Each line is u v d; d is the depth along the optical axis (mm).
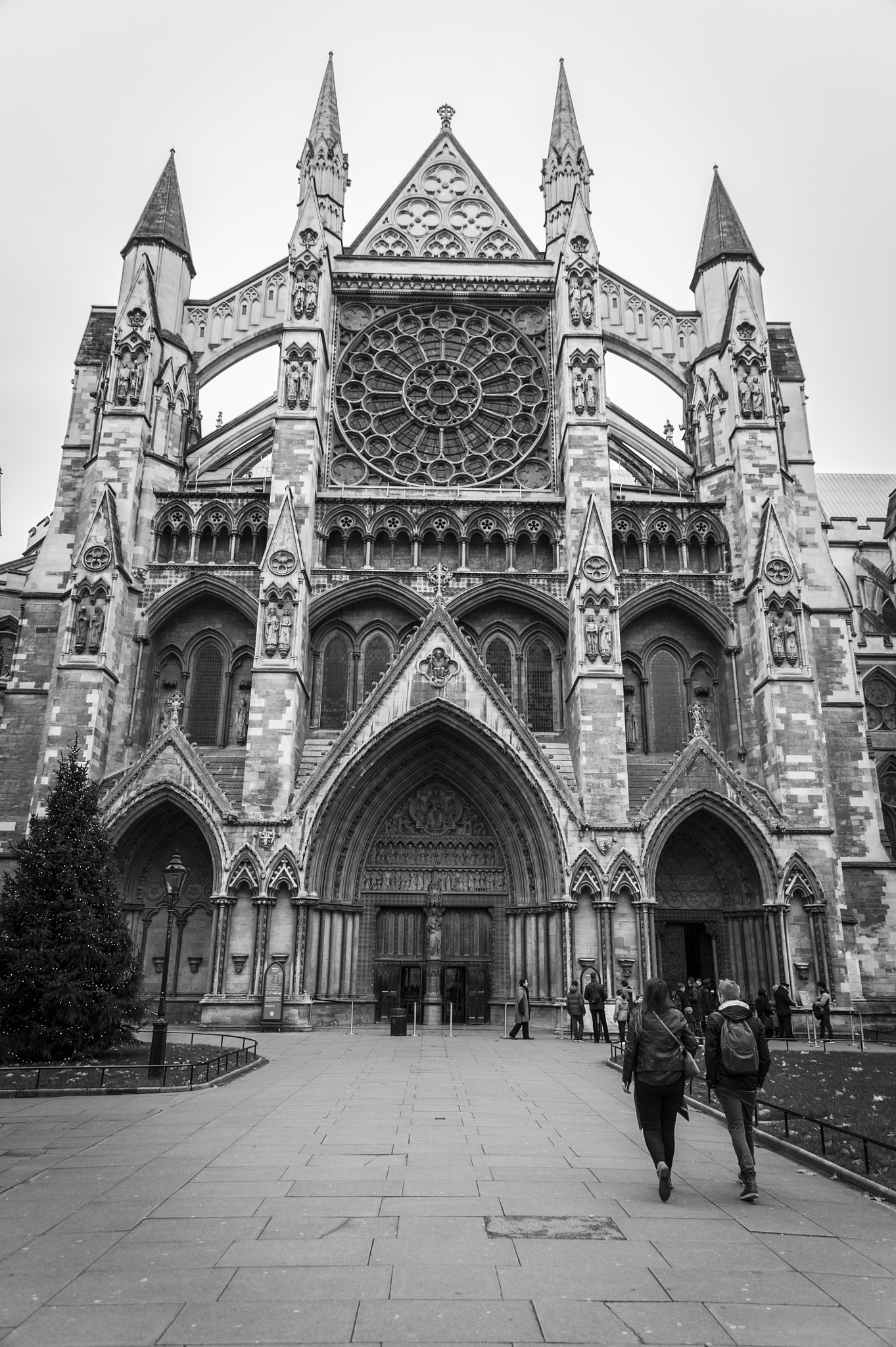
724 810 35500
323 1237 8688
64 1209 9602
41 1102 16641
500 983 36469
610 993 33000
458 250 49000
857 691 40969
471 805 38406
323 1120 14711
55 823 24984
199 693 39781
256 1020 32594
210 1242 8523
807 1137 13508
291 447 40031
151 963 35719
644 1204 9977
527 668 40594
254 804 34844
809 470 43812
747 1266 8039
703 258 46312
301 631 37469
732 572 40312
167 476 41125
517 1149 12664
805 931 34344
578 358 41688
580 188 44094
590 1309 7059
